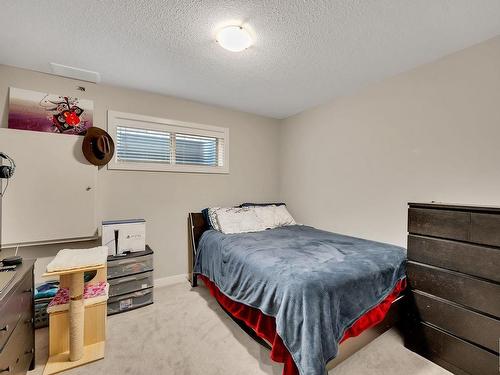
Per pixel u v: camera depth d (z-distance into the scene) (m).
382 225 2.50
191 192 3.10
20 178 2.08
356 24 1.62
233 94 2.87
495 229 1.40
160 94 2.85
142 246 2.45
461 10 1.48
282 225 3.28
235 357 1.65
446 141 2.02
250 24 1.62
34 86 2.23
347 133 2.87
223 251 2.25
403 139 2.31
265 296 1.57
